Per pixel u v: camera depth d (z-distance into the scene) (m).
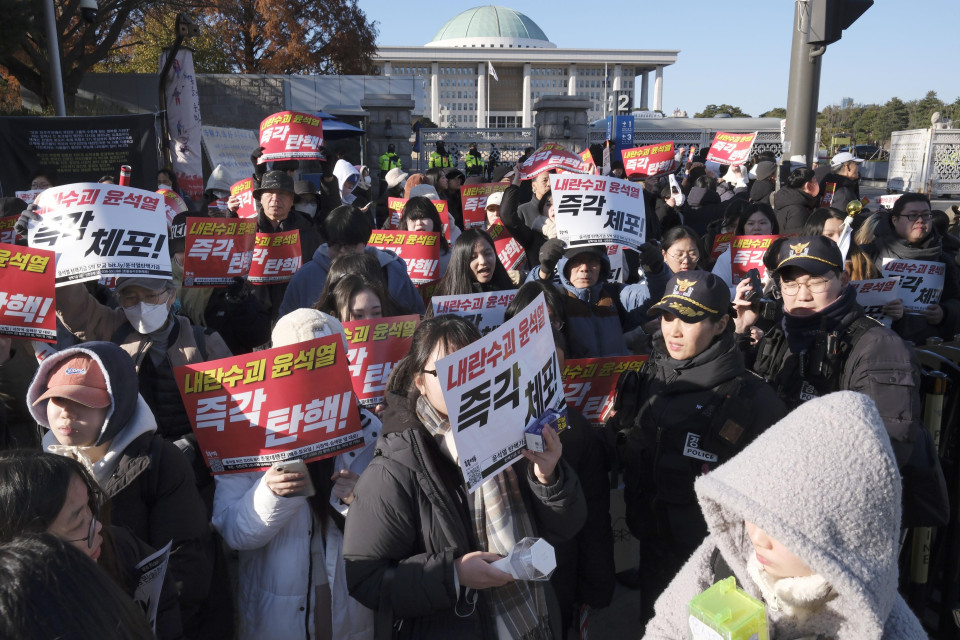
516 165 9.55
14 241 3.52
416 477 1.93
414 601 1.81
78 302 3.22
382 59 96.88
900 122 59.56
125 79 22.64
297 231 5.13
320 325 2.55
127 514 2.12
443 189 10.49
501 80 100.88
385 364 3.12
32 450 1.58
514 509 2.00
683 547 2.59
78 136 12.29
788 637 1.27
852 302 2.90
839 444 1.13
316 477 2.46
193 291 4.75
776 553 1.22
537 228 6.58
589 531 2.68
